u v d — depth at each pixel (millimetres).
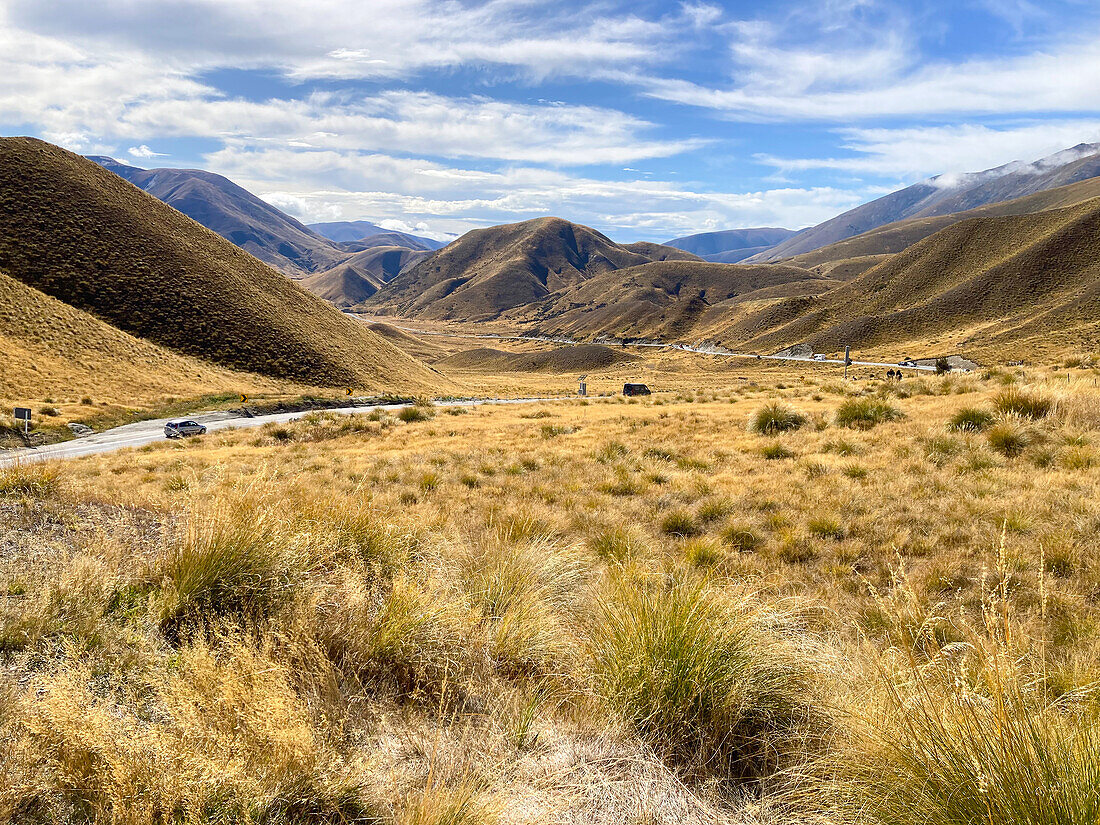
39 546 4578
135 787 2076
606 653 3662
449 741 2834
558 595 5004
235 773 2143
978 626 4367
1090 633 4180
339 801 2291
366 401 77500
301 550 4340
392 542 5203
